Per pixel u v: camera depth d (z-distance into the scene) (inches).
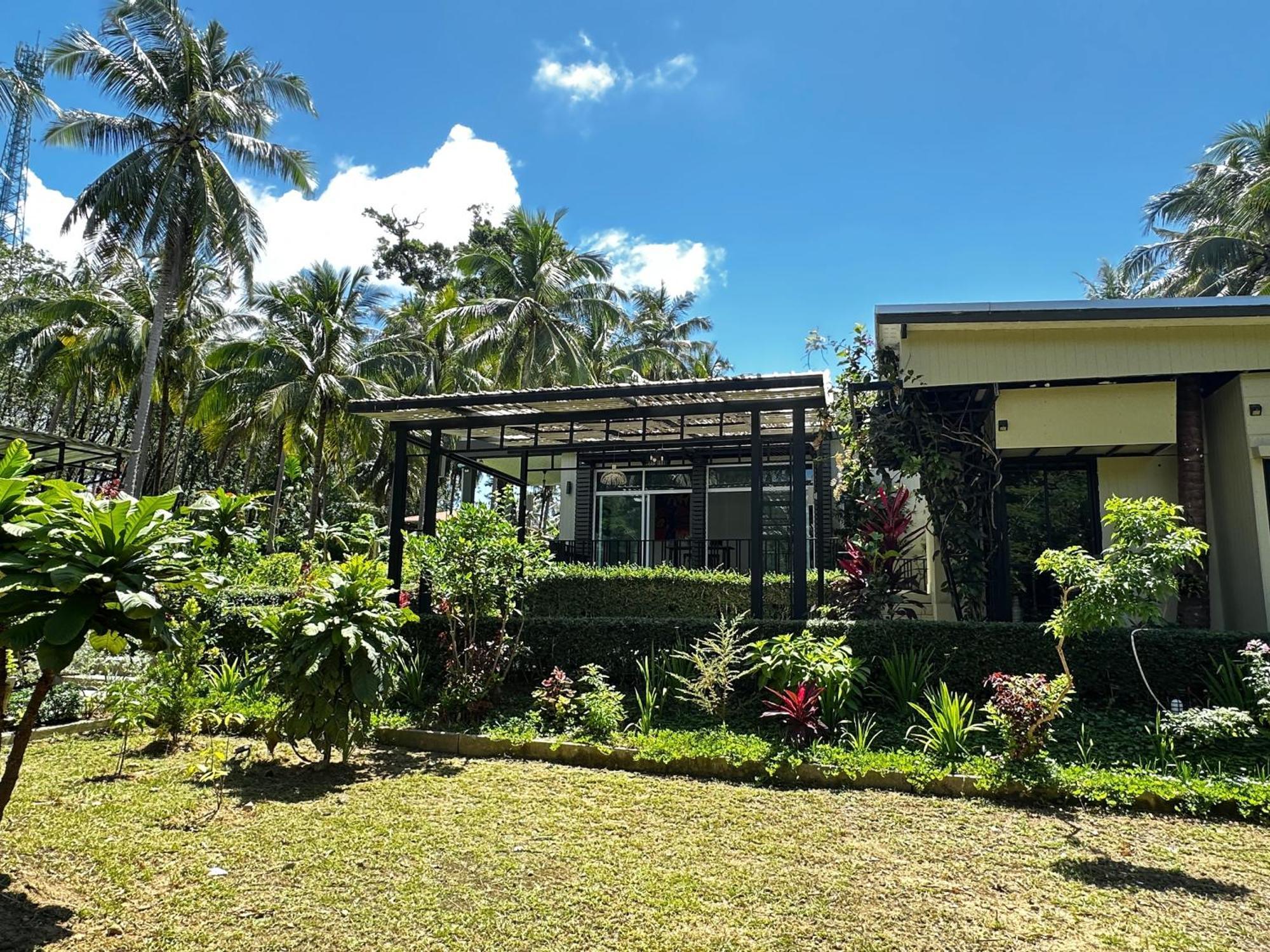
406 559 378.6
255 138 804.0
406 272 1343.5
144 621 127.3
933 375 344.2
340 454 977.5
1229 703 243.0
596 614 382.3
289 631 239.6
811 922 135.7
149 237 761.6
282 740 250.8
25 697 274.4
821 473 434.3
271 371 887.1
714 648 271.7
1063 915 138.8
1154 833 181.0
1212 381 345.1
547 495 730.2
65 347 974.4
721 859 164.2
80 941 124.0
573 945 126.5
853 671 258.7
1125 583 192.2
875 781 218.5
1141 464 377.4
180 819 184.2
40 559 120.5
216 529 418.3
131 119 761.6
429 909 138.7
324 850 166.9
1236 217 831.7
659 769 235.8
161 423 1036.5
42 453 548.7
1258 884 152.6
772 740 244.8
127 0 746.2
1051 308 324.2
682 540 579.8
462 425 378.6
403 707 299.9
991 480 350.0
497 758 253.9
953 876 156.4
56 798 197.3
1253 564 316.2
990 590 345.7
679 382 314.5
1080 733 242.7
